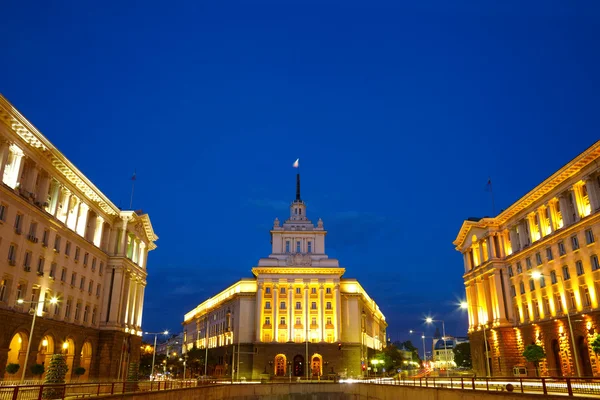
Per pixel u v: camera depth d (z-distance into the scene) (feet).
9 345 167.53
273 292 380.37
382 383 192.54
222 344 441.68
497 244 281.74
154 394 135.54
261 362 362.12
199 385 193.36
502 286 271.49
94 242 246.68
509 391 112.68
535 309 242.17
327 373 358.02
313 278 383.65
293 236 410.11
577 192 207.21
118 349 250.78
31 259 184.34
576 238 208.54
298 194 442.91
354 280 412.57
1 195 165.78
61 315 206.69
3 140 168.04
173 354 585.22
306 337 349.41
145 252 305.94
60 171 207.00
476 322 301.43
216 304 476.54
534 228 246.47
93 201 241.76
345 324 393.50
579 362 201.46
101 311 249.34
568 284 213.05
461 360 482.28
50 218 196.75
